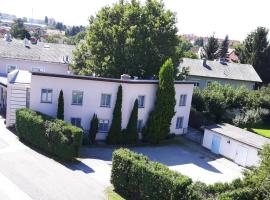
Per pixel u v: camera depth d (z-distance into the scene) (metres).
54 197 25.28
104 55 53.41
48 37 156.25
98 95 41.03
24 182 27.08
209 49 101.25
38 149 34.88
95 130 40.84
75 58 57.53
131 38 50.91
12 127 40.53
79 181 28.61
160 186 24.03
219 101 54.16
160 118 42.88
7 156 32.03
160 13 54.66
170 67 42.56
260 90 63.41
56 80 39.31
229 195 22.72
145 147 41.97
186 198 22.66
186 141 46.22
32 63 55.91
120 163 27.09
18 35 129.25
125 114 42.41
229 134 41.97
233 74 72.06
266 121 58.97
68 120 40.69
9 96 39.88
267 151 25.48
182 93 47.09
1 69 54.38
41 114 36.72
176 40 54.88
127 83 41.47
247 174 26.83
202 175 35.28
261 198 24.03
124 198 26.42
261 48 85.19
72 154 32.28
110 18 54.94
